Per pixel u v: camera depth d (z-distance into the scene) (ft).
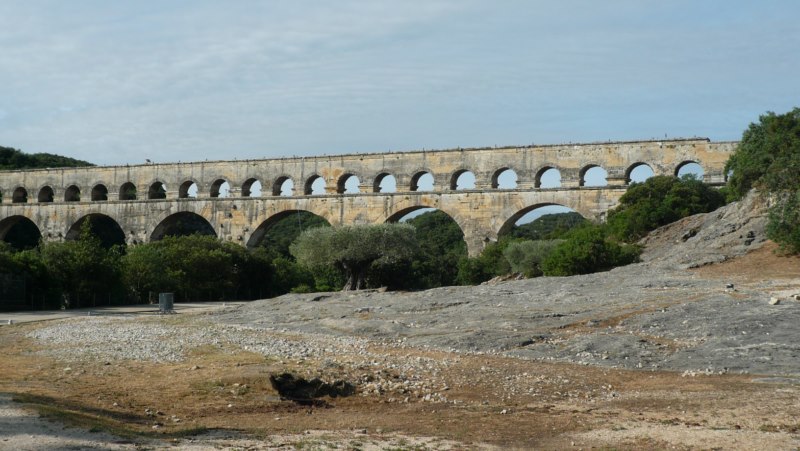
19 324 197.57
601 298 163.94
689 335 125.39
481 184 318.45
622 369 111.04
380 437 77.05
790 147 212.84
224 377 103.96
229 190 364.99
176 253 332.39
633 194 282.97
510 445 73.92
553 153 307.17
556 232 349.41
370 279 313.73
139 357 127.85
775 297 139.74
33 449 62.90
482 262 309.42
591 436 76.79
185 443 71.41
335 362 116.26
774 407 84.38
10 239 424.05
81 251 294.25
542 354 122.72
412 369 113.60
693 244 219.61
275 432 78.79
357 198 336.90
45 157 561.02
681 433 76.23
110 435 71.36
